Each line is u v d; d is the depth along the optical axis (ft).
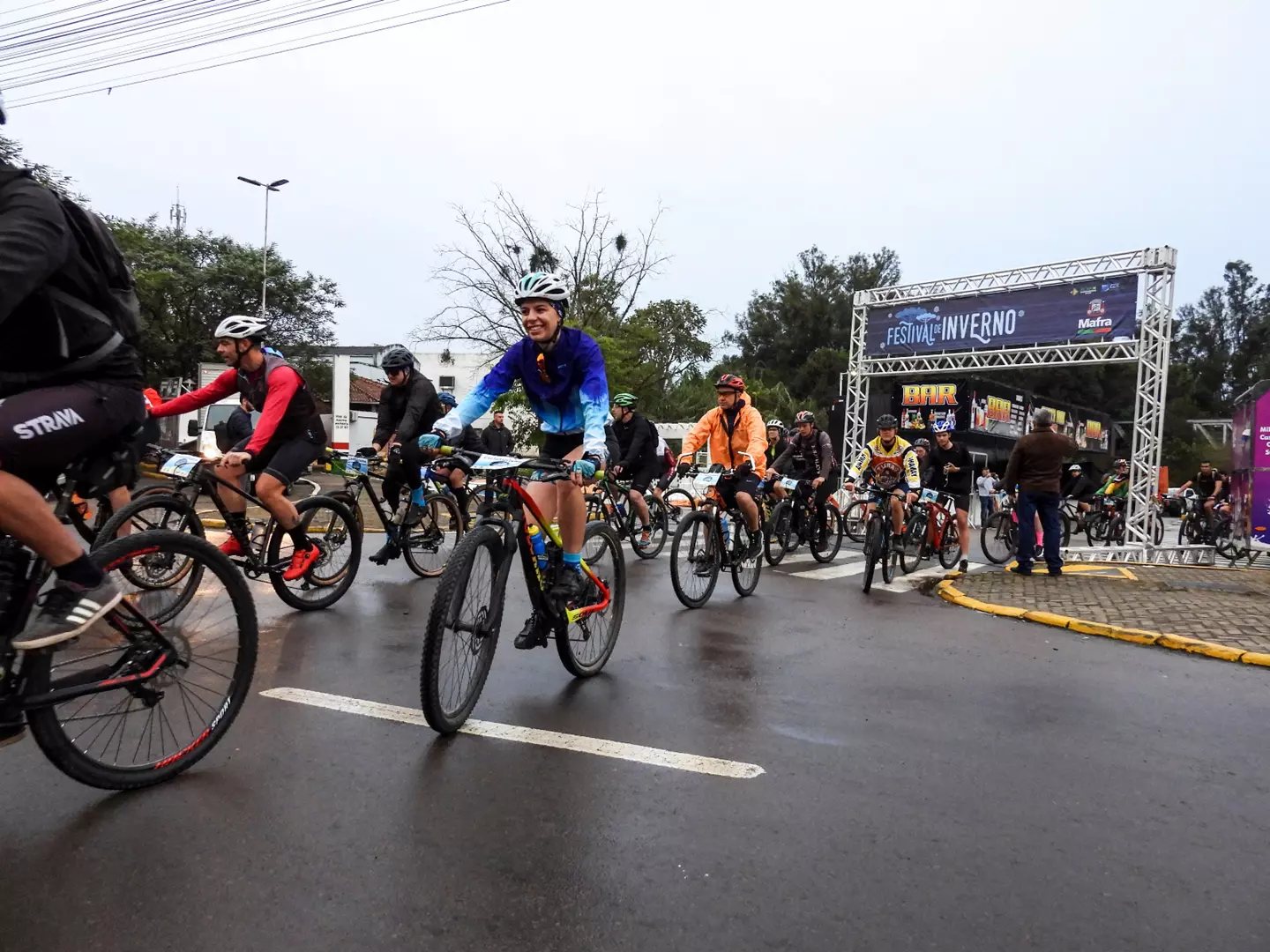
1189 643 18.49
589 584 14.38
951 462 31.35
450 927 7.13
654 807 9.60
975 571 31.45
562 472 12.76
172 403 17.01
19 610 8.39
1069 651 18.24
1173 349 224.74
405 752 10.91
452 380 144.36
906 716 13.28
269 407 16.89
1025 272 50.24
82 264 8.43
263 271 92.38
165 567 9.81
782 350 180.14
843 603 23.44
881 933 7.28
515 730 11.89
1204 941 7.36
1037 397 95.20
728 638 18.33
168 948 6.72
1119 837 9.31
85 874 7.78
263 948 6.77
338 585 20.15
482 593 12.23
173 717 10.06
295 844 8.44
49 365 8.51
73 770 9.04
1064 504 50.62
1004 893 8.03
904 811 9.77
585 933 7.12
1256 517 42.04
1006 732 12.70
